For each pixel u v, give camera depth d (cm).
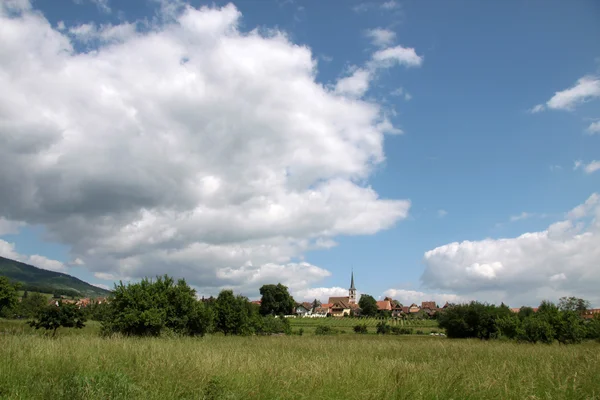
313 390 1006
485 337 5981
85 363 1205
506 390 998
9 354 1248
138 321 3152
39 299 9100
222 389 968
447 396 976
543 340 4144
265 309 14312
